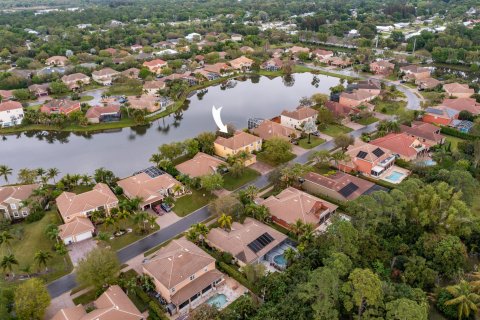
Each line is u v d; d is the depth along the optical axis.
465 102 184.62
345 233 87.06
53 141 181.12
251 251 94.31
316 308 70.69
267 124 167.00
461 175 109.38
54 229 100.12
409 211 100.00
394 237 95.94
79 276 82.88
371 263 88.50
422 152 149.50
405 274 85.38
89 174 145.00
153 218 104.56
